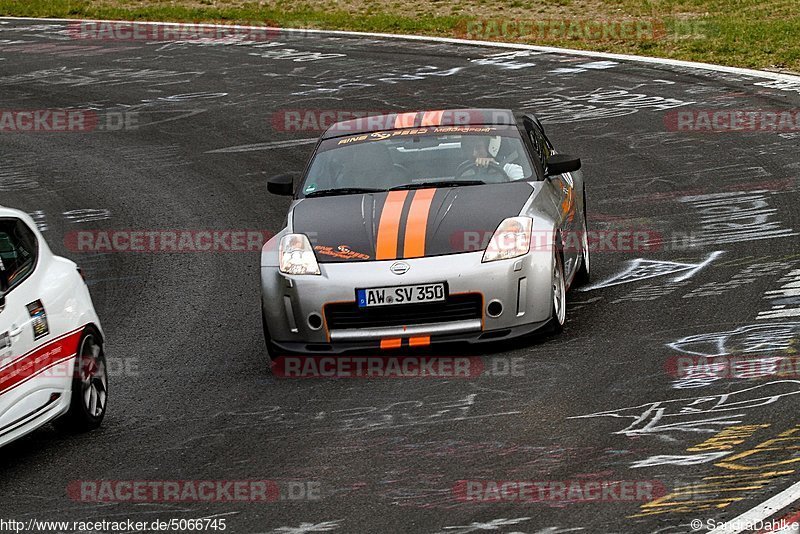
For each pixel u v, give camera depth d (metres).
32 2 106.44
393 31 87.19
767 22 80.38
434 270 26.83
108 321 34.88
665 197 44.19
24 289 23.53
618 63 71.12
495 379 25.27
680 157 50.12
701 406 22.33
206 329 32.84
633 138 54.19
